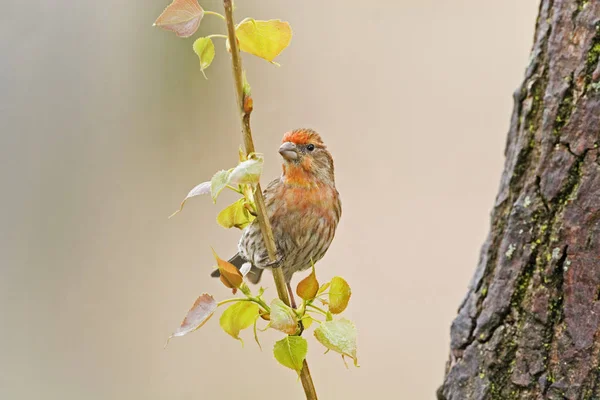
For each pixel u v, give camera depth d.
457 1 14.27
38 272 12.06
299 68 13.78
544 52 4.97
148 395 11.07
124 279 12.11
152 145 13.05
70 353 11.47
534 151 4.96
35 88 12.91
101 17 13.27
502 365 4.97
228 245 12.38
